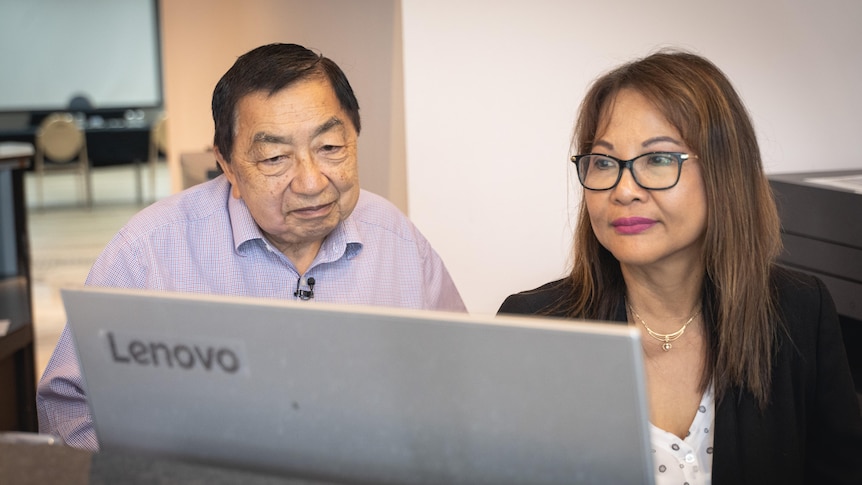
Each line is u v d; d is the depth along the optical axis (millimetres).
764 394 1354
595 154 1321
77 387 1518
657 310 1418
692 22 2496
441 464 836
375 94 2660
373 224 1759
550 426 791
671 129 1292
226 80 1442
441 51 2393
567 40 2436
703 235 1365
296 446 876
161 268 1596
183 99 6012
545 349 770
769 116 2582
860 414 1406
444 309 1864
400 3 2371
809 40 2553
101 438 955
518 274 2514
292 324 835
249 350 857
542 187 2484
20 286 3688
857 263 1973
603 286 1457
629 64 1362
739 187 1322
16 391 3438
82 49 14953
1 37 14594
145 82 15258
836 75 2576
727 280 1336
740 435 1346
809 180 2182
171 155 6445
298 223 1457
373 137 2723
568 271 1752
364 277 1708
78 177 11102
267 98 1394
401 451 844
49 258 7352
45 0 14695
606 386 762
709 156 1296
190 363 883
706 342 1397
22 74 14781
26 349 3422
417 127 2410
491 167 2457
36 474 803
